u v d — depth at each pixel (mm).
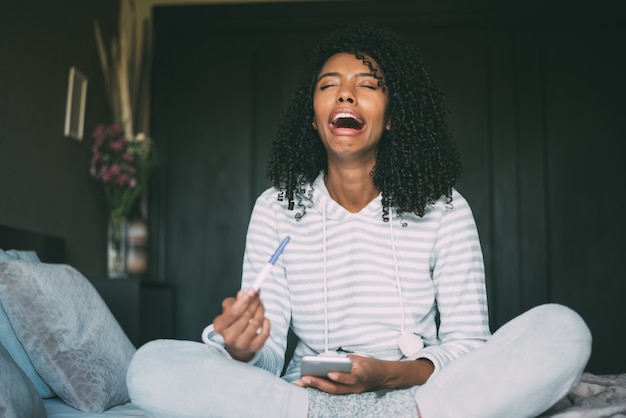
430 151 1585
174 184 3943
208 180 3936
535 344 1244
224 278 3896
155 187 3918
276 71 3961
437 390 1252
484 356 1266
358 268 1556
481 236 3820
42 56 2967
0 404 1281
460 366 1268
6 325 1752
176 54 3992
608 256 3793
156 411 1271
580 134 3844
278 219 1644
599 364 3746
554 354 1231
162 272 3896
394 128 1580
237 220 3918
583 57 3867
